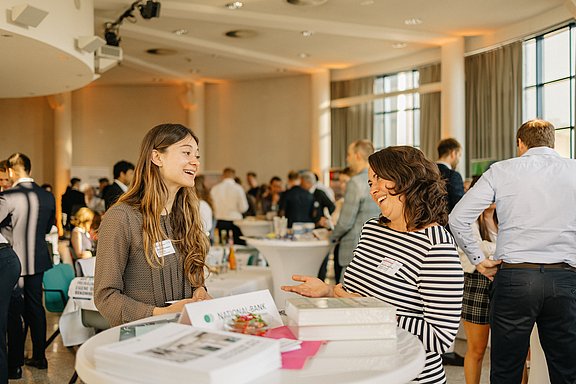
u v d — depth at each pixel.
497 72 9.21
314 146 12.28
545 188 2.82
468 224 3.00
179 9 8.01
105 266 2.05
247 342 1.33
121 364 1.25
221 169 13.91
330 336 1.55
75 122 14.38
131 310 1.99
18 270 3.46
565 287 2.80
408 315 1.90
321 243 5.09
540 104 8.63
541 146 2.97
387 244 2.00
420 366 1.41
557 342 2.85
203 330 1.42
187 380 1.16
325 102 12.19
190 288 2.25
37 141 14.29
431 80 10.54
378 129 11.68
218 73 12.81
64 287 4.75
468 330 3.49
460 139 9.56
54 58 6.54
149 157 2.12
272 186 11.19
